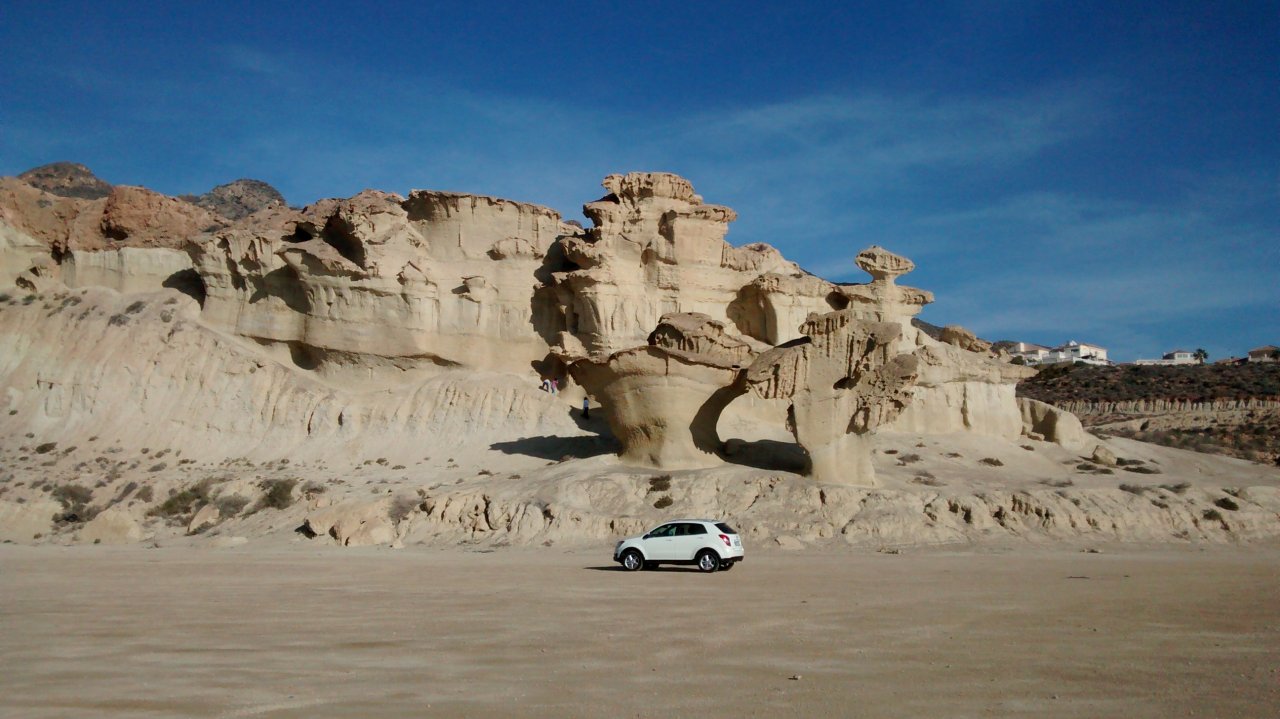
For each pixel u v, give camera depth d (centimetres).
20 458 6481
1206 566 3312
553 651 1530
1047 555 3869
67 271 7800
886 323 4912
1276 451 8162
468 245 7062
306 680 1317
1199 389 12012
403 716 1102
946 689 1222
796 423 4922
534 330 6994
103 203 8038
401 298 6831
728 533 3144
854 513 4472
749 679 1292
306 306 6969
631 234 6756
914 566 3281
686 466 5197
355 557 3994
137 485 5981
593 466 5300
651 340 5353
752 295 6894
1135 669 1353
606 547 4234
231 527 5256
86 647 1623
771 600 2209
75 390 6950
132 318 7288
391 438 6481
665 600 2228
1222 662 1408
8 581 2933
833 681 1275
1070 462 6384
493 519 4688
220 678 1337
